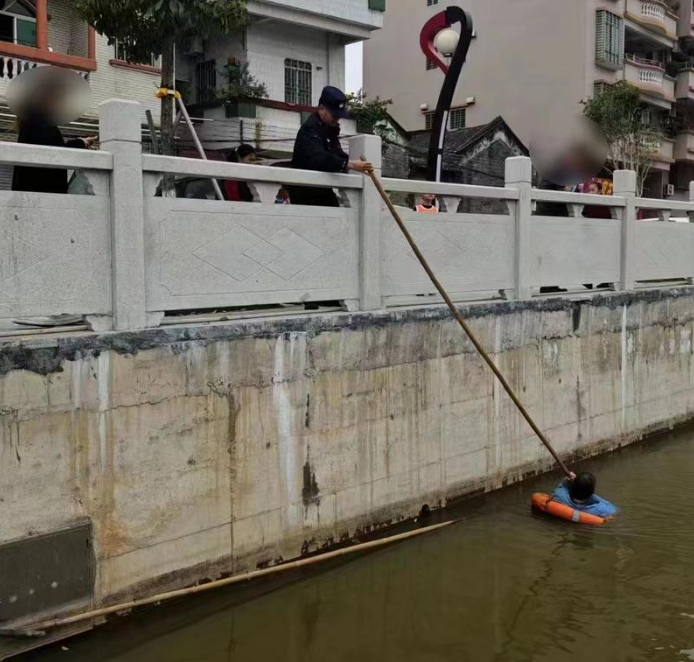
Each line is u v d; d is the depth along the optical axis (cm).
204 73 1791
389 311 575
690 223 956
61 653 401
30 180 491
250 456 485
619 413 833
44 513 394
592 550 574
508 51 2428
